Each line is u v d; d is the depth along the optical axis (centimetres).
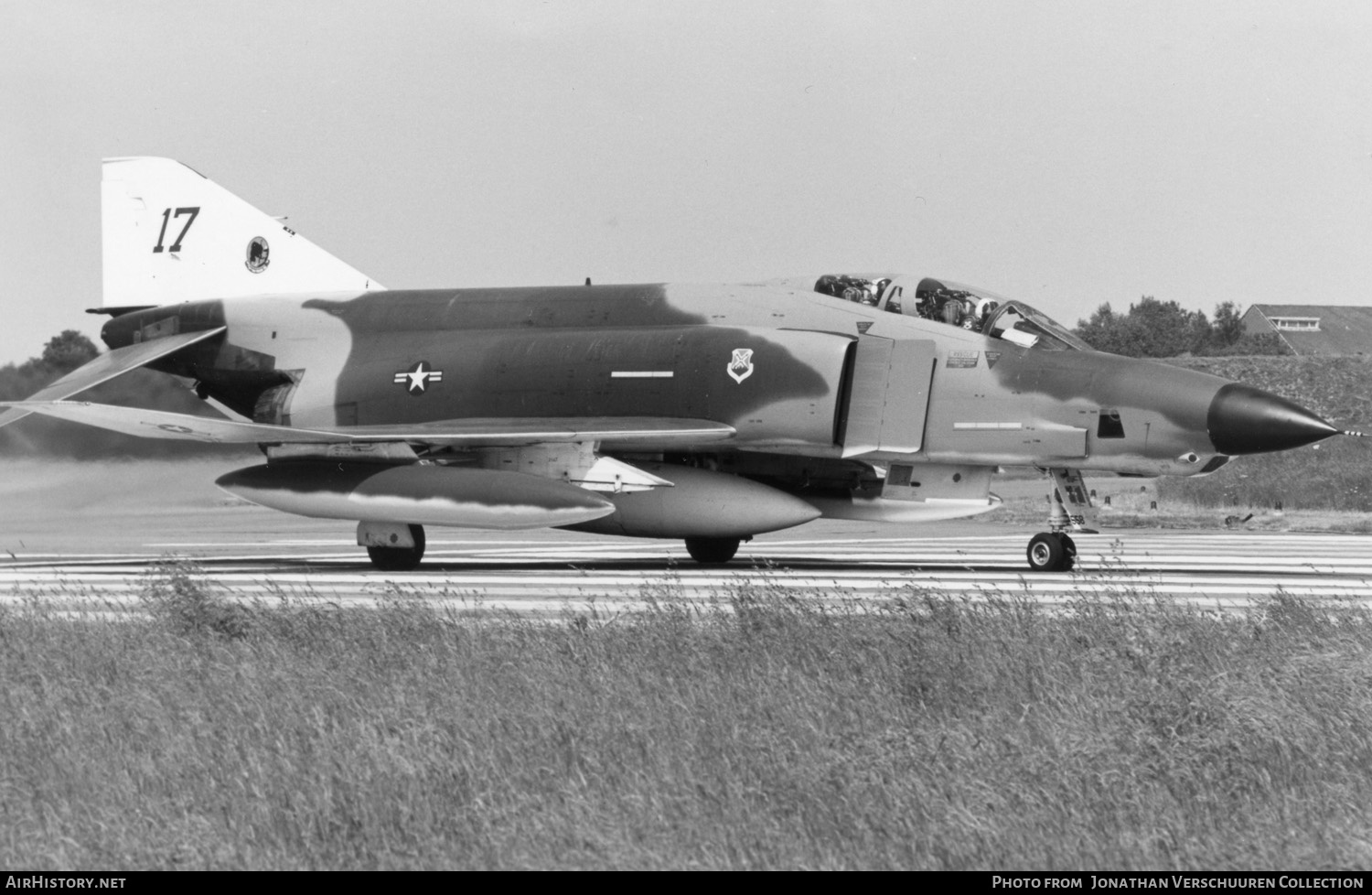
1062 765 2491
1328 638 3647
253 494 6775
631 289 7250
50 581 6212
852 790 2370
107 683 3328
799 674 3159
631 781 2459
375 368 7506
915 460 6531
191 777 2553
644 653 3425
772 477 7012
